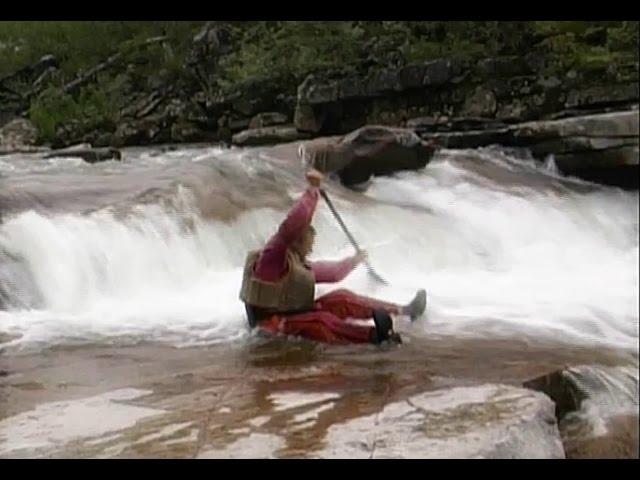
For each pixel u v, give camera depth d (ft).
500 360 24.50
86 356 23.70
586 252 46.60
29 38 61.72
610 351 27.20
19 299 29.22
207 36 78.69
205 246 35.04
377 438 16.47
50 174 41.50
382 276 36.24
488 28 71.41
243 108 74.59
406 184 48.19
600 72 65.05
